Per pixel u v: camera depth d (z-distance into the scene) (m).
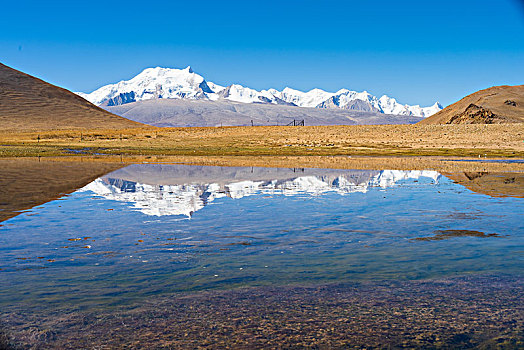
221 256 8.08
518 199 15.18
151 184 20.25
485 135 69.31
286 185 19.83
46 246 8.75
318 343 4.68
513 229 10.30
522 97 147.25
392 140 69.81
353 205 14.00
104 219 11.59
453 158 45.50
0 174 25.56
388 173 26.19
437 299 5.87
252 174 25.78
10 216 12.02
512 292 6.10
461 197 15.77
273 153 54.62
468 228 10.47
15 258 7.91
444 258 7.90
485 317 5.29
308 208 13.38
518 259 7.75
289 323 5.16
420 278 6.77
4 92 154.12
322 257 8.01
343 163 36.97
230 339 4.78
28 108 146.50
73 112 153.00
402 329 4.99
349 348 4.57
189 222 11.17
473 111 128.75
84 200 15.04
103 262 7.66
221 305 5.70
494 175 24.72
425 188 18.55
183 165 34.59
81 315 5.38
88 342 4.73
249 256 8.09
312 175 25.00
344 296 6.00
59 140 85.69
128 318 5.31
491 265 7.41
